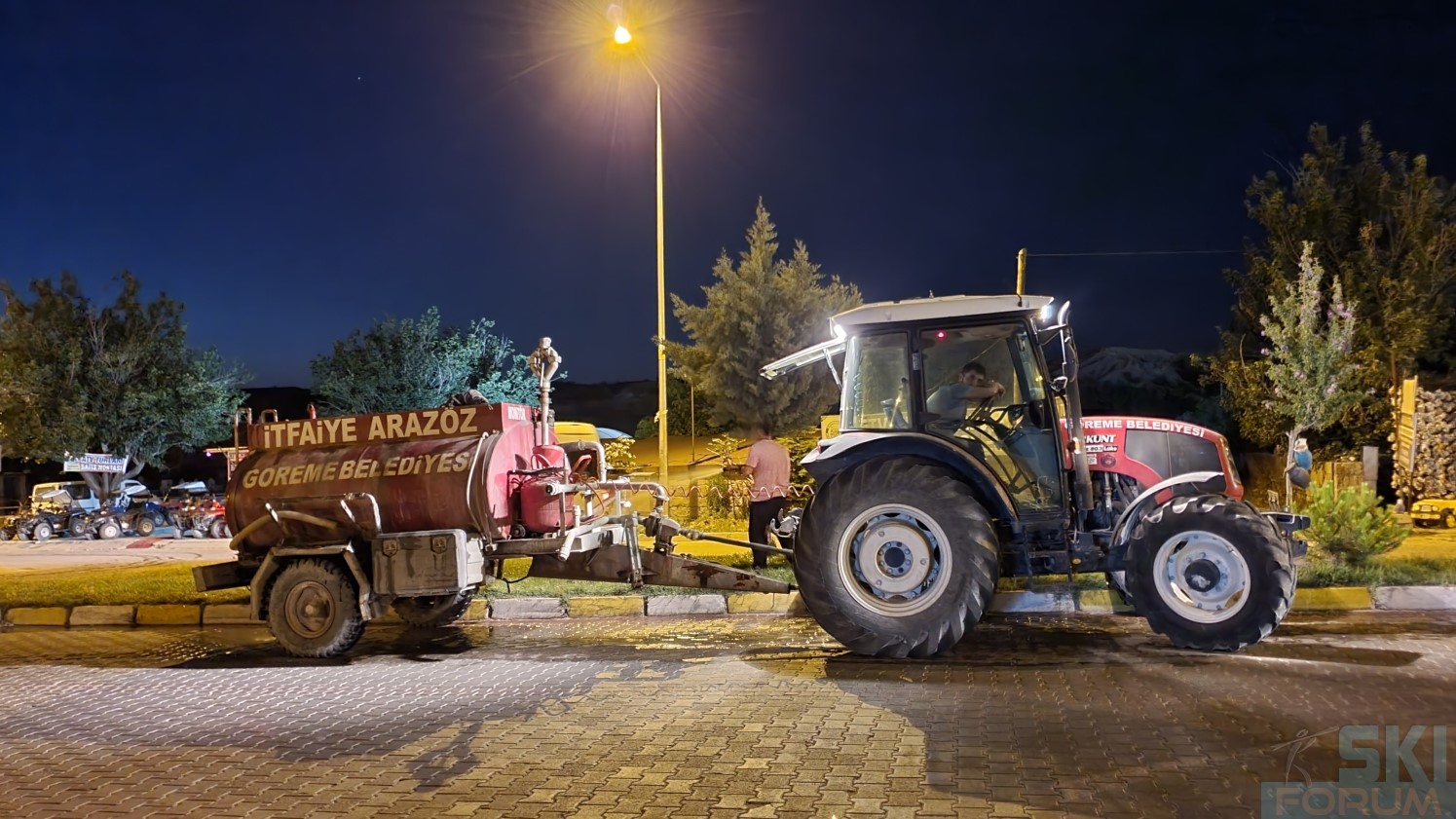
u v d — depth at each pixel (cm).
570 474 989
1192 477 834
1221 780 514
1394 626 881
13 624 1229
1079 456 845
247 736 675
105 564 1742
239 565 1006
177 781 586
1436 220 1872
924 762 556
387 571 927
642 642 948
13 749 670
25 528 2672
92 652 1035
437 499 934
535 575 996
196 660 967
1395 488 1719
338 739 657
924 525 809
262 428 1017
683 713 679
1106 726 609
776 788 526
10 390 3016
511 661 880
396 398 2447
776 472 1170
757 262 1866
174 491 3212
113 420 3153
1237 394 1862
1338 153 1914
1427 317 1792
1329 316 1625
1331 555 1090
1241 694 665
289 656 956
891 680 744
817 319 1842
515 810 513
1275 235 1942
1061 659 788
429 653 945
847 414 881
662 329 1894
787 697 707
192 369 3272
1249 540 771
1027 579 1065
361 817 514
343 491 952
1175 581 795
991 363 861
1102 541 847
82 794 570
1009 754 565
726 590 1000
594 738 630
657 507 1001
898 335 869
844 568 820
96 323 3212
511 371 2577
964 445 843
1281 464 1805
